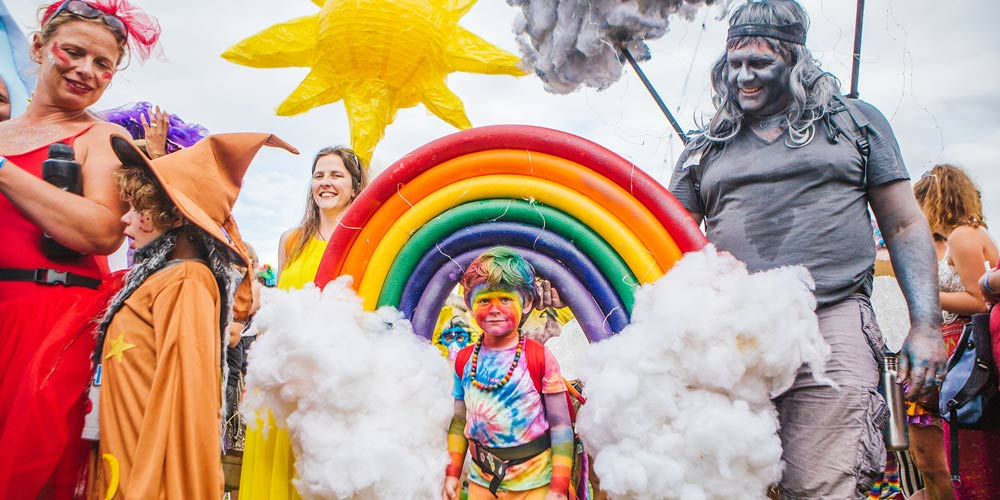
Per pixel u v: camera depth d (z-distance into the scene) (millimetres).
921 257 2434
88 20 3205
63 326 2885
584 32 2812
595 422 2203
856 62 2738
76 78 3203
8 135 3213
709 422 2107
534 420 2396
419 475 2295
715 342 2148
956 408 3064
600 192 2568
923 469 3531
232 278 3033
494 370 2436
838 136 2543
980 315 3096
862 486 2291
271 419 2625
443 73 4027
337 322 2373
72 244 2988
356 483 2205
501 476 2377
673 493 2129
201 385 2699
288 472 2652
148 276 2873
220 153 3174
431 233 2645
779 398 2475
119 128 3322
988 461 3068
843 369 2385
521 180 2629
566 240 2619
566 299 2613
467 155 2682
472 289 2432
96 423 2764
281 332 2275
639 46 2924
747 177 2619
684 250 2473
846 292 2473
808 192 2539
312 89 3938
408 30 3723
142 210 2938
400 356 2414
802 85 2588
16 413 2740
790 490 2414
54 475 2795
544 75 3002
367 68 3818
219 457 2709
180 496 2539
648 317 2266
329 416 2293
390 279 2650
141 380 2717
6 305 2943
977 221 3645
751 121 2707
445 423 2453
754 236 2588
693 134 2875
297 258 3566
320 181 3559
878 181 2527
